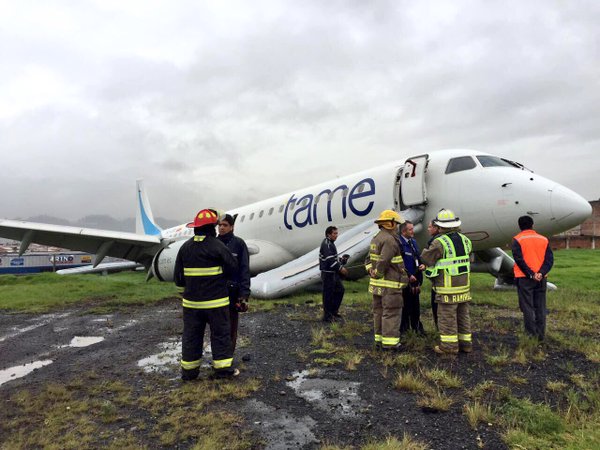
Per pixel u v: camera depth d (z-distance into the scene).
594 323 6.81
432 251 5.01
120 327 7.44
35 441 3.05
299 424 3.29
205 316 4.39
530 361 4.75
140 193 30.31
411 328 6.10
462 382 4.13
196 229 4.42
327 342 5.76
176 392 4.02
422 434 3.07
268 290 9.95
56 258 43.22
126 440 3.04
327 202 12.84
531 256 5.57
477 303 8.97
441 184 10.30
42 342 6.44
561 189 8.84
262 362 4.98
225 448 2.90
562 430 3.05
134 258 16.55
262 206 15.83
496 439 2.96
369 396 3.84
